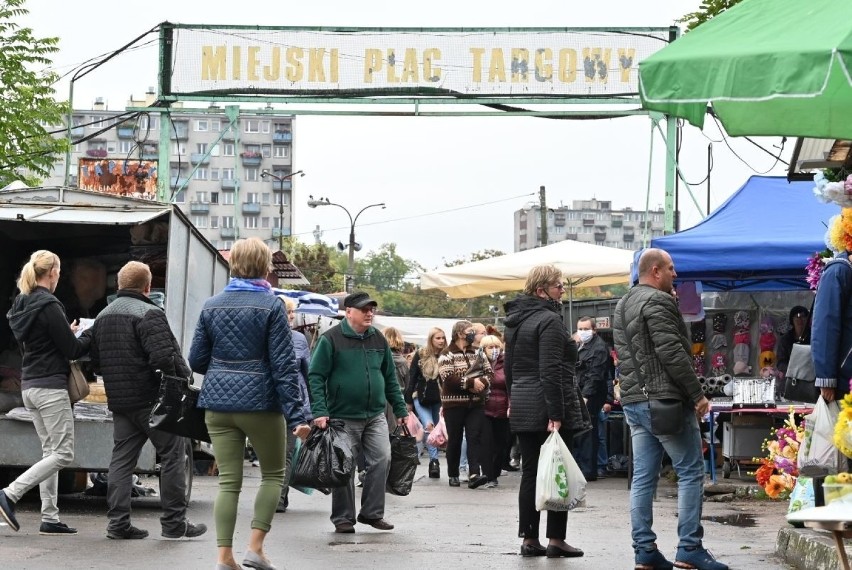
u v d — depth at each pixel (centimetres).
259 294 810
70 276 1506
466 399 1659
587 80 2189
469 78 2200
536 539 956
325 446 1054
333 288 8331
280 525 1177
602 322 2272
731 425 1591
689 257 1473
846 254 831
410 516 1271
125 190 2797
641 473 863
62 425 1038
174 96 2225
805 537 885
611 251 2212
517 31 2197
